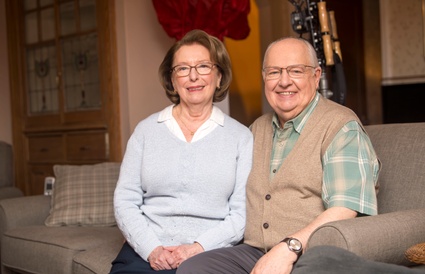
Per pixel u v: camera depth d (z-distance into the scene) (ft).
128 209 6.69
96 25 13.24
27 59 15.37
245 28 11.69
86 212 9.54
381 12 18.72
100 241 8.37
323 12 8.62
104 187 9.82
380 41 18.70
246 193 6.57
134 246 6.52
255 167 6.52
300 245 5.35
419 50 18.33
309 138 6.04
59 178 10.09
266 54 6.48
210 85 6.79
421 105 18.29
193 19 11.26
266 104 15.70
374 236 4.88
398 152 6.70
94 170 10.03
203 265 5.87
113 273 6.44
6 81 15.53
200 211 6.53
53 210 9.68
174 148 6.68
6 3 15.46
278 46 6.35
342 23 17.63
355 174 5.61
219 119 6.84
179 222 6.58
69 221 9.50
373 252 4.85
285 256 5.31
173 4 11.26
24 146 15.35
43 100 14.99
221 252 6.17
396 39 18.67
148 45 12.80
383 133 7.03
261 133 6.76
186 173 6.57
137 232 6.51
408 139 6.70
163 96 13.10
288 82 6.15
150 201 6.79
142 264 6.40
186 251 6.25
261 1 15.06
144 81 12.73
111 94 12.87
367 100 18.47
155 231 6.62
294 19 8.87
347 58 17.79
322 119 6.07
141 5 12.66
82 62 13.75
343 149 5.73
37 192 15.10
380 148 6.92
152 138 6.80
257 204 6.34
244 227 6.53
